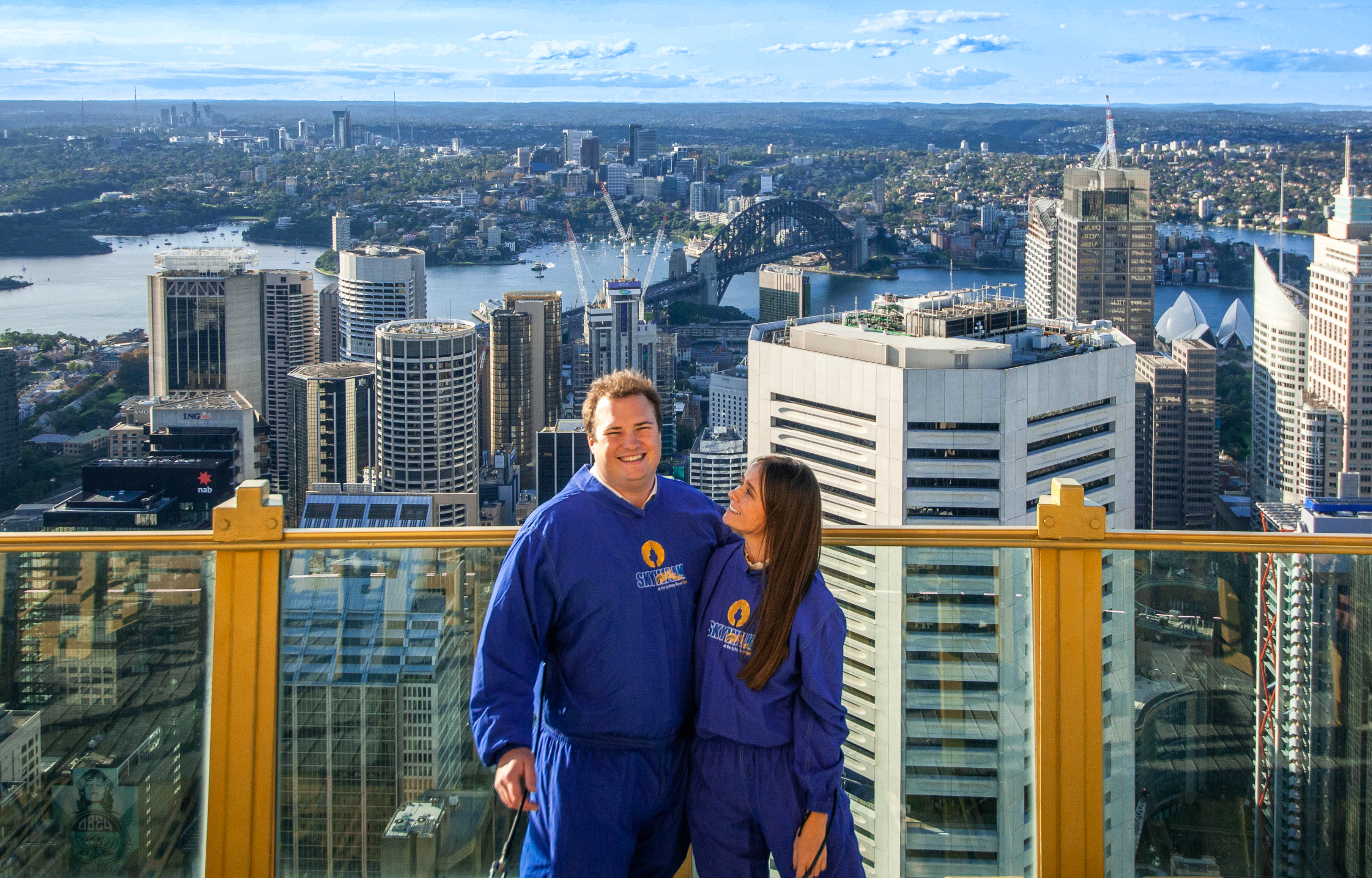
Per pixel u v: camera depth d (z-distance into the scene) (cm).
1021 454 6081
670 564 343
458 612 373
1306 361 10575
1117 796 373
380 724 373
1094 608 372
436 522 9838
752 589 338
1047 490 6262
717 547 353
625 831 343
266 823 368
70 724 370
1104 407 6375
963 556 373
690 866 386
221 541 365
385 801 374
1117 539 369
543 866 347
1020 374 5978
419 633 372
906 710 375
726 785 341
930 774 376
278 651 368
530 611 333
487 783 374
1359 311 10281
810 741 337
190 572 368
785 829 339
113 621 368
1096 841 372
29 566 366
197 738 369
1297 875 377
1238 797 376
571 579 333
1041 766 374
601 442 338
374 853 373
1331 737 375
